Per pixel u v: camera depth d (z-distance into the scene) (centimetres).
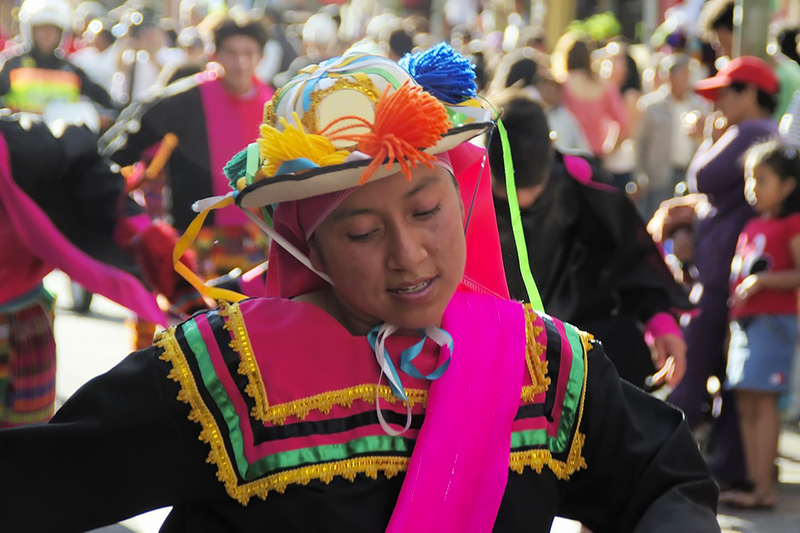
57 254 502
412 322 240
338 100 234
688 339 706
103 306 1316
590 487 265
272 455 238
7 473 232
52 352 545
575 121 1164
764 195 661
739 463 686
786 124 730
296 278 257
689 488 257
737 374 666
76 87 1013
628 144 1200
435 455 240
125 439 238
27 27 1145
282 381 241
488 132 276
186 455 241
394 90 236
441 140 232
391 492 242
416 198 234
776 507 680
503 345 254
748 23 826
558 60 1202
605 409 260
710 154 713
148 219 520
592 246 498
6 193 500
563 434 257
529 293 271
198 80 847
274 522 238
